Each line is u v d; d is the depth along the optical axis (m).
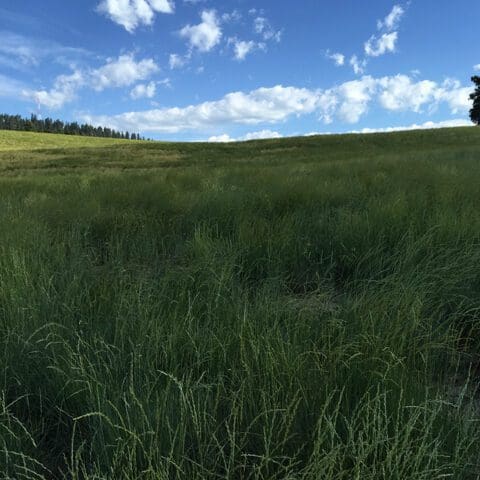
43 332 2.32
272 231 4.32
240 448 1.53
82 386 1.88
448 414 1.75
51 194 8.68
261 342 2.08
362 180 8.33
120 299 2.66
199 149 49.41
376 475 1.43
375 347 2.09
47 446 1.84
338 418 1.69
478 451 1.64
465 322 2.58
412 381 1.92
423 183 7.39
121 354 2.12
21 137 77.00
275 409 1.58
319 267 3.81
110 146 58.56
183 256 4.01
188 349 2.17
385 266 3.59
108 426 1.67
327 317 2.55
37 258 3.50
